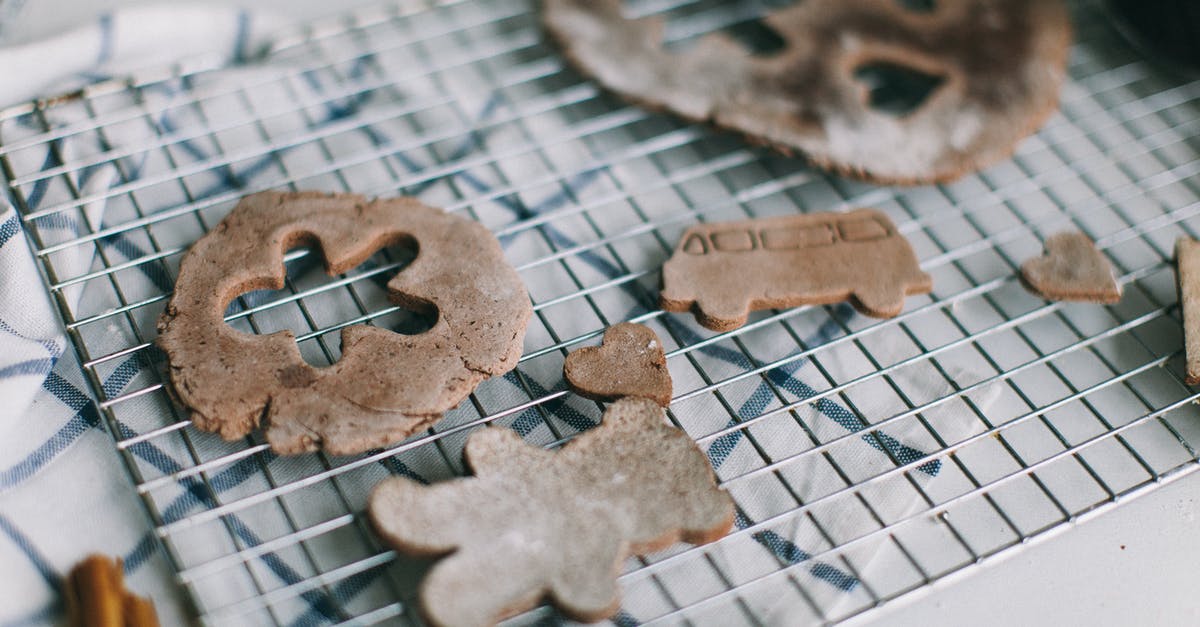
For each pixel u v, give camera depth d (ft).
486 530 1.65
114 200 1.91
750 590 1.69
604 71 2.03
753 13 2.19
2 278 1.77
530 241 1.93
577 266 1.91
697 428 1.78
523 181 2.00
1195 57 2.09
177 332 1.74
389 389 1.72
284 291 1.84
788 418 1.79
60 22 2.08
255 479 1.72
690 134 2.06
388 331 1.75
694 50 2.05
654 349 1.78
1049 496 1.73
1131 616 1.70
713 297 1.82
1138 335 1.88
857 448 1.77
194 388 1.70
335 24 2.09
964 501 1.75
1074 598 1.70
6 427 1.71
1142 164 2.06
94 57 1.99
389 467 1.74
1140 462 1.76
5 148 1.90
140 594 1.66
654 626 1.67
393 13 2.11
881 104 2.09
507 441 1.69
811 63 2.04
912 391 1.82
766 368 1.79
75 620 1.60
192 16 2.04
